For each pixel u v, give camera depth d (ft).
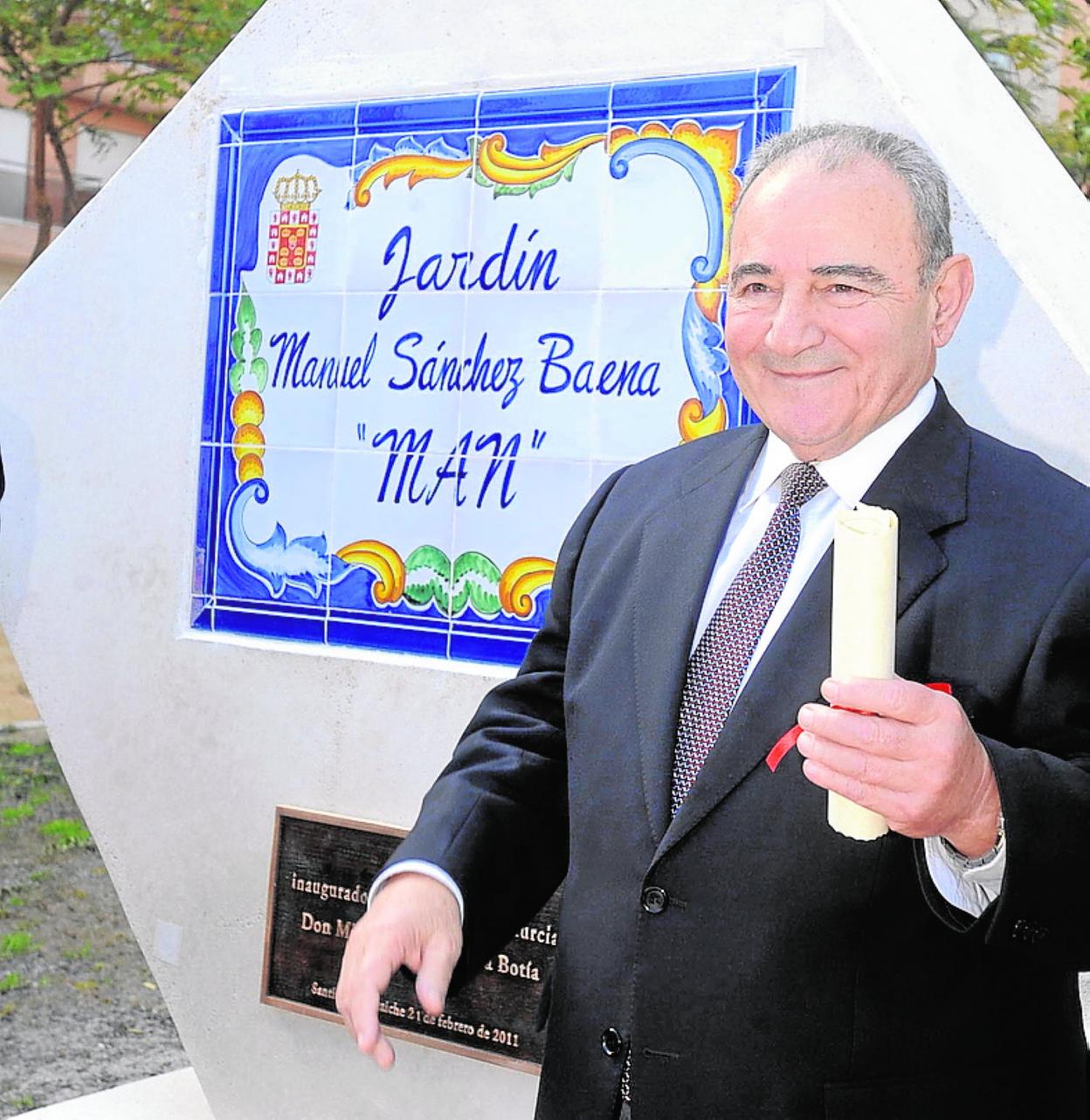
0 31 22.59
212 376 10.16
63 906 18.53
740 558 5.29
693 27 8.20
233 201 10.02
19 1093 13.09
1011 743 4.52
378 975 4.77
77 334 10.73
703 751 4.98
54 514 10.87
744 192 5.06
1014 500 4.83
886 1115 4.53
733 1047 4.68
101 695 10.71
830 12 7.75
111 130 27.37
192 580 10.31
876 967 4.58
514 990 8.86
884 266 4.73
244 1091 10.27
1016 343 7.30
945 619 4.66
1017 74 16.35
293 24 9.74
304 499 9.82
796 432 4.93
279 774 9.95
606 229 8.58
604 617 5.54
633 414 8.54
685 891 4.80
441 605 9.30
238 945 10.21
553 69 8.70
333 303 9.65
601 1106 4.95
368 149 9.45
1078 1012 5.13
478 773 5.51
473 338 9.10
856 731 3.69
